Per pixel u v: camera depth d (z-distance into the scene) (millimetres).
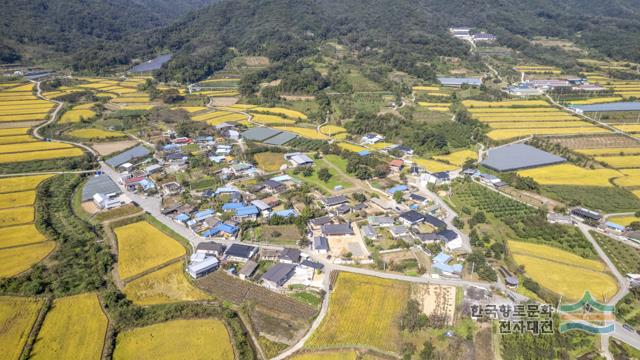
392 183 142750
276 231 112188
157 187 139250
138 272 93562
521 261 99625
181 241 107000
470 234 109938
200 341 74625
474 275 94875
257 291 88875
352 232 111688
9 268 92125
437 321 81188
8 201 123125
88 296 84375
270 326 79688
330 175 148125
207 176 148125
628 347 75938
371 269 96875
